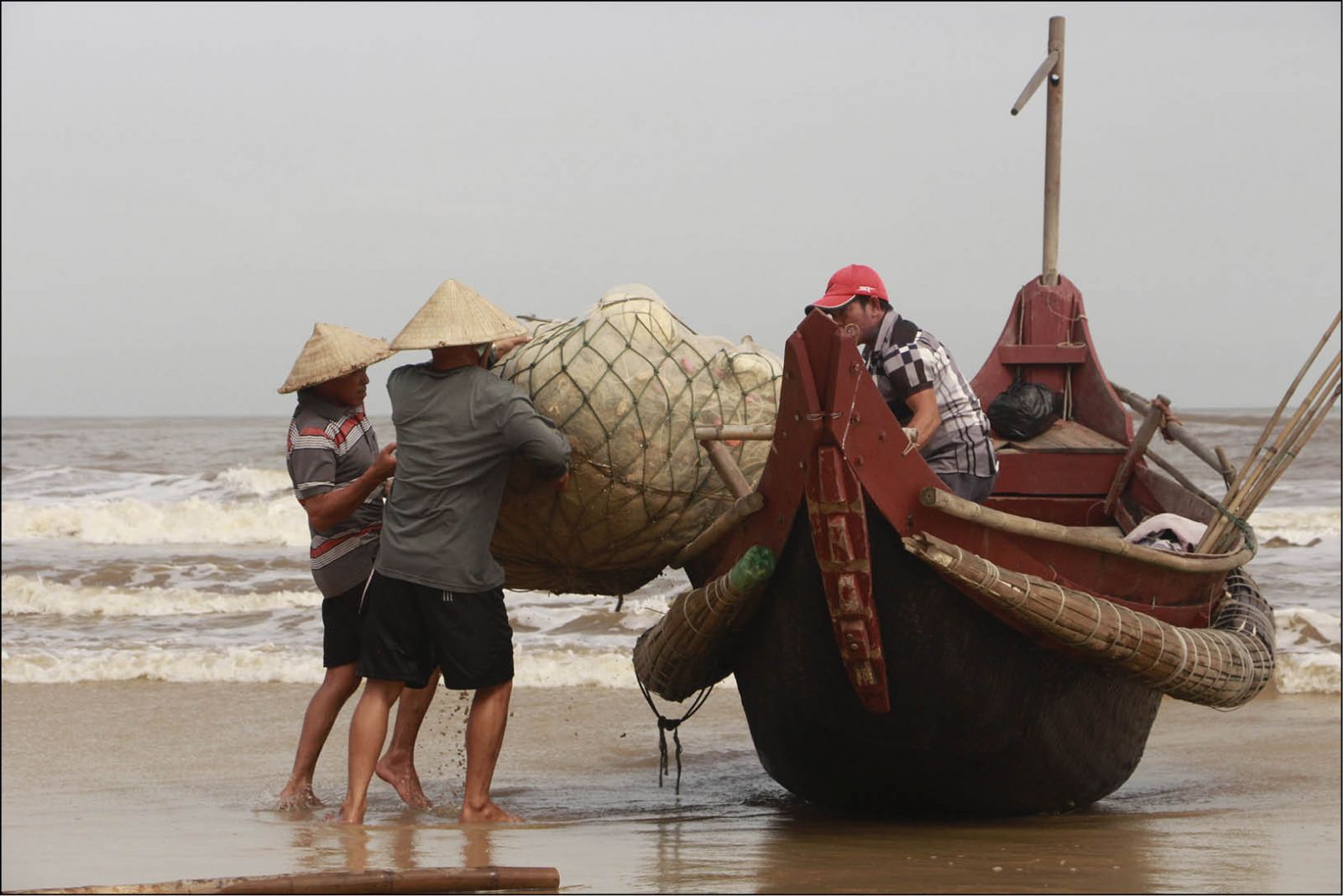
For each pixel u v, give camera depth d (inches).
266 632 1010.7
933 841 413.4
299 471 463.2
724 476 437.4
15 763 621.0
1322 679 776.3
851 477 377.4
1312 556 1250.6
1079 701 438.0
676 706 751.1
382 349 474.0
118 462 2300.7
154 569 1301.7
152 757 633.6
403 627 446.3
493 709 458.9
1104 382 642.2
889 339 448.8
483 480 438.0
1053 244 672.4
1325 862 380.5
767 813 483.8
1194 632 445.4
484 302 449.7
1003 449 625.0
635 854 384.2
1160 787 540.4
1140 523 611.5
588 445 454.0
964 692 409.1
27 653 908.6
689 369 462.0
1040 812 470.9
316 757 509.4
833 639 403.5
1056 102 673.6
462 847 394.3
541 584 514.6
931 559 382.3
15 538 1598.2
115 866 372.8
